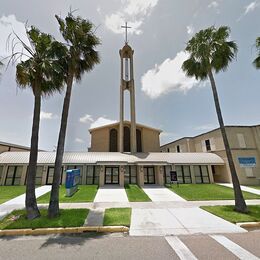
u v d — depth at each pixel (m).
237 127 24.19
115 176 23.20
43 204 11.69
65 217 8.59
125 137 31.67
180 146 35.56
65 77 11.18
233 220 8.27
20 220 8.25
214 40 12.27
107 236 6.78
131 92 29.06
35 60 9.88
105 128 31.88
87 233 7.12
